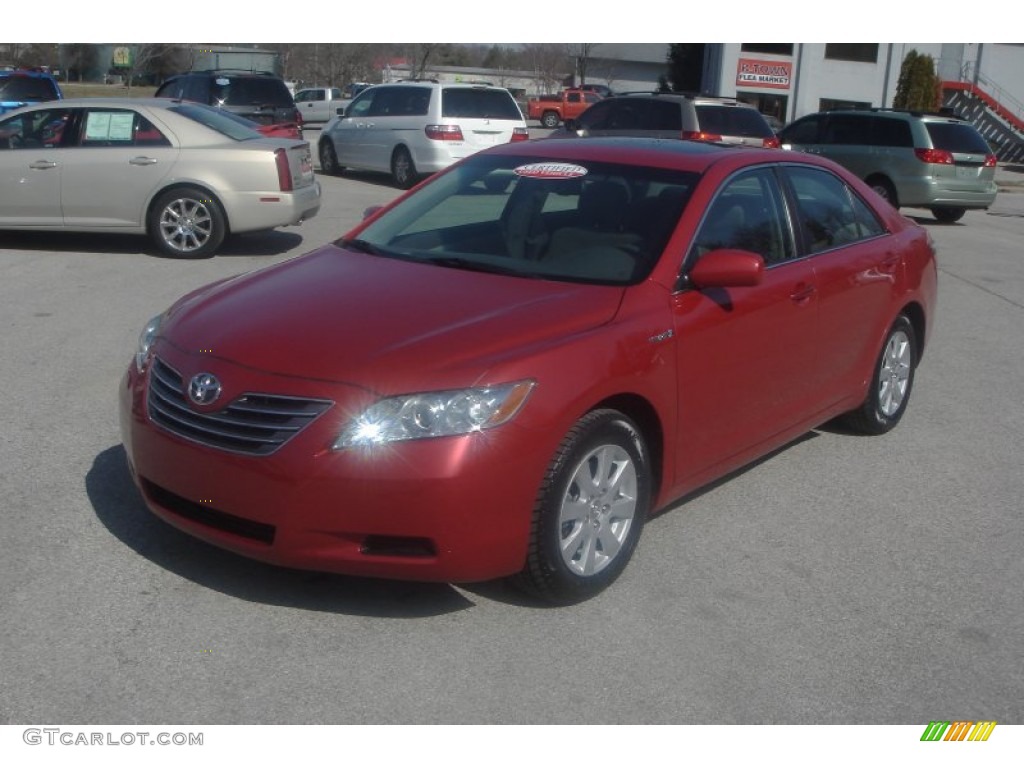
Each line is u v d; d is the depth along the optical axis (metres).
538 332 4.12
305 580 4.37
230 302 4.52
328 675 3.74
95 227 11.42
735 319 4.83
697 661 3.95
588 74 67.69
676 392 4.52
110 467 5.44
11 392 6.59
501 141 19.23
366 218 5.67
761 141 17.94
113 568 4.39
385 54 62.97
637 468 4.41
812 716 3.67
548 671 3.83
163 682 3.66
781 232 5.39
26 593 4.17
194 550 4.57
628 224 4.88
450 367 3.86
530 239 4.98
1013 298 11.47
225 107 21.78
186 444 4.00
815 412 5.69
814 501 5.52
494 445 3.80
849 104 41.94
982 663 4.05
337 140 21.14
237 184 11.36
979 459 6.29
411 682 3.73
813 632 4.20
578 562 4.21
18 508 4.91
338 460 3.73
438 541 3.79
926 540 5.11
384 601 4.24
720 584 4.55
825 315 5.52
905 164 18.23
